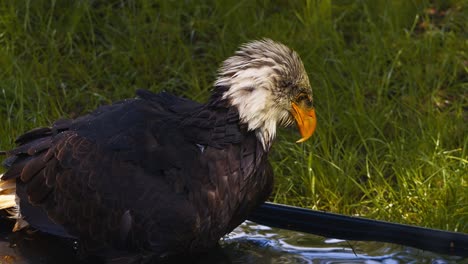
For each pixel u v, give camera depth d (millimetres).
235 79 8773
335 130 12430
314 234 9484
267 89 8805
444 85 13555
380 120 12547
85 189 8641
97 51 14266
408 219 10805
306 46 13984
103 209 8586
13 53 13641
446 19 14711
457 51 14062
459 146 12008
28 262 8781
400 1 14805
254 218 9727
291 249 9172
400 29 14469
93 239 8688
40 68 13562
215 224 8695
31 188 8906
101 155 8695
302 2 15031
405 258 8961
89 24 14656
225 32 14375
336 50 14016
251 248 9188
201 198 8562
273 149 12125
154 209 8469
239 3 14805
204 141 8703
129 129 8773
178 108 9023
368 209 11117
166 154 8617
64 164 8750
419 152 11688
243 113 8719
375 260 8938
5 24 14164
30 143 9195
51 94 13328
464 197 10891
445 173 11203
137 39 14211
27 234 9203
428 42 14062
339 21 14750
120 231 8570
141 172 8609
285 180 11492
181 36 14555
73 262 8875
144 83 13641
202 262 8938
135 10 14992
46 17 14586
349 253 9062
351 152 11750
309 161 11375
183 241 8547
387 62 13977
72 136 8898
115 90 13320
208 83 13648
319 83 13289
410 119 12672
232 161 8719
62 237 8992
